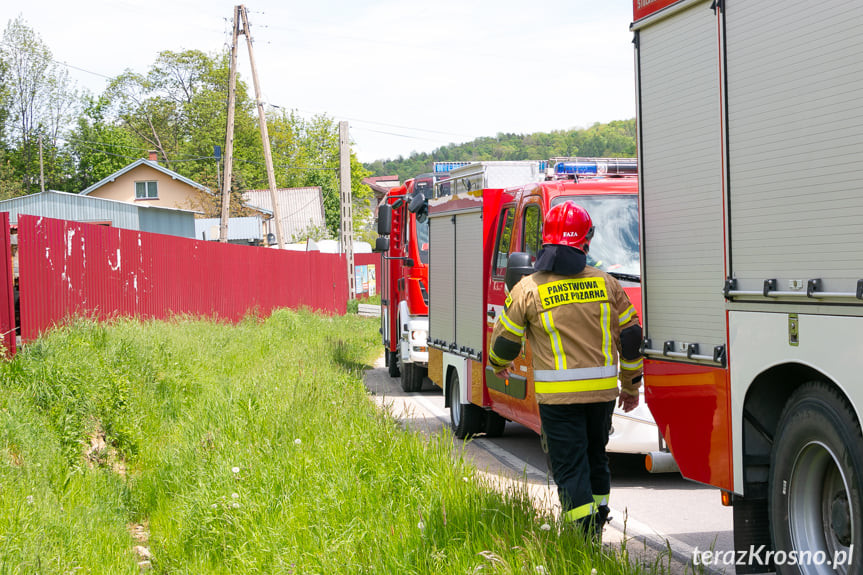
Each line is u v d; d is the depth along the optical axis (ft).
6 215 34.27
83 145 274.57
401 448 23.17
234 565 19.02
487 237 31.37
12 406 26.00
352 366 56.59
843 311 12.33
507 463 29.71
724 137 14.88
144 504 25.16
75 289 43.52
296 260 102.53
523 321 17.21
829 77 12.57
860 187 12.02
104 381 30.96
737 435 14.85
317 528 18.97
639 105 17.65
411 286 48.98
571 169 29.73
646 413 24.30
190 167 273.33
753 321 14.32
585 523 16.42
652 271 17.38
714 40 15.26
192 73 281.54
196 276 66.74
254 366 46.75
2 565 16.83
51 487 22.66
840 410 12.57
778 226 13.66
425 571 15.57
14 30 257.96
